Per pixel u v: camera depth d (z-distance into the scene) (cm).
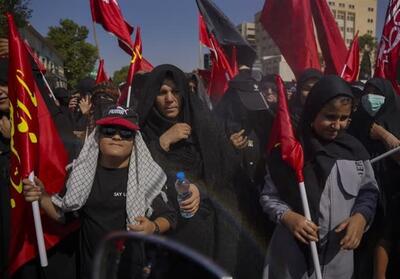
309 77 356
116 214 235
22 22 1374
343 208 242
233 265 285
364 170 250
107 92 367
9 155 278
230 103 369
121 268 118
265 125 352
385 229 256
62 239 255
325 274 246
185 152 281
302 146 251
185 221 267
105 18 479
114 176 237
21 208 251
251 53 580
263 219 294
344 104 236
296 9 468
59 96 610
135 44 391
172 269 108
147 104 286
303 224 230
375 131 328
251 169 327
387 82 345
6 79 273
